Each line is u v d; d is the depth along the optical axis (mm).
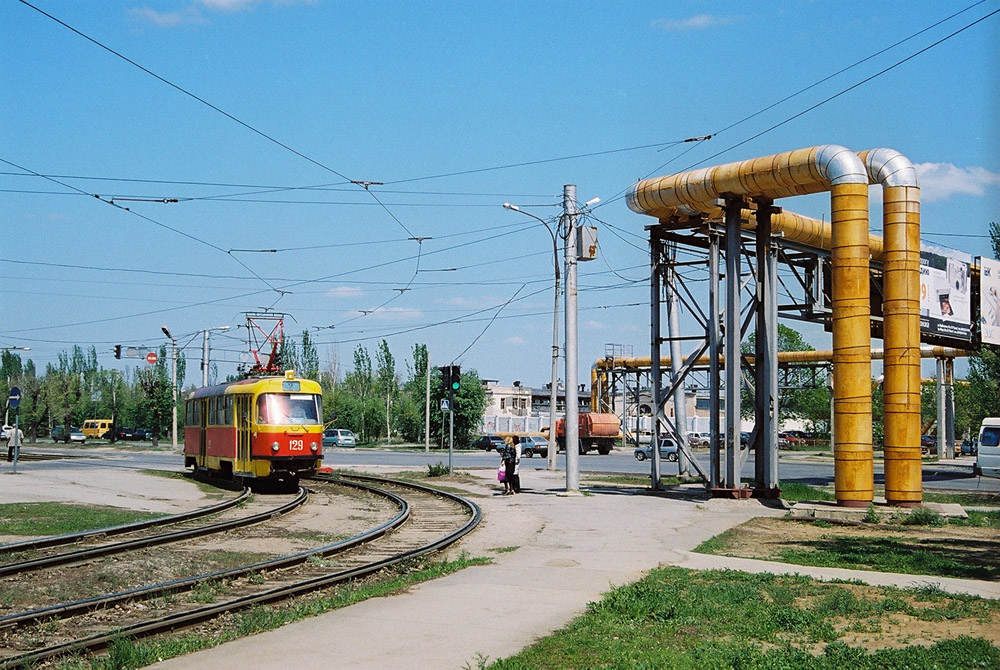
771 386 29547
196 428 38906
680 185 28625
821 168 25312
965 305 38344
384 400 103625
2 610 11734
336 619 10734
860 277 24500
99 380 128125
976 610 11398
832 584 13297
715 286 29953
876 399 89000
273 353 44469
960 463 65562
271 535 20219
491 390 121312
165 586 12484
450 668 8516
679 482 38719
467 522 22562
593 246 30766
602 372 83062
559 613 11141
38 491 30188
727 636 10039
